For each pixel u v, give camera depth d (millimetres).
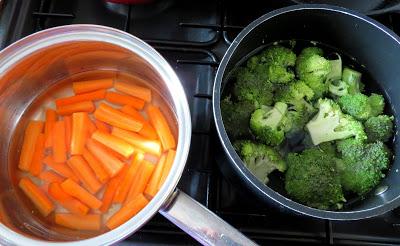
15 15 890
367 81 862
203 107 871
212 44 890
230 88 825
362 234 808
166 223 784
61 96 833
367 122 815
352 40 836
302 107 822
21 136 796
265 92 814
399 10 836
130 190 756
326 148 804
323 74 818
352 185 777
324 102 819
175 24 933
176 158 633
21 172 776
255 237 787
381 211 653
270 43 865
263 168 784
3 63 693
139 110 817
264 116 794
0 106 748
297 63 846
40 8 904
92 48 749
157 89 796
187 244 771
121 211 728
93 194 760
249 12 944
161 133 772
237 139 798
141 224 600
